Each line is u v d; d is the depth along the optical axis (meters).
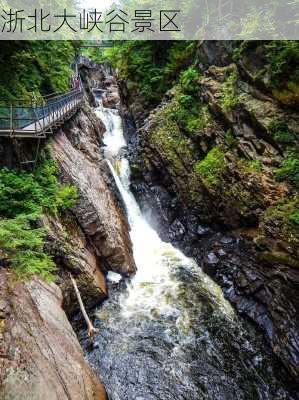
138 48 22.58
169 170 15.91
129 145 22.44
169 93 18.81
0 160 10.53
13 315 6.13
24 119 11.27
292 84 10.55
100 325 10.38
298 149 10.56
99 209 13.10
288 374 8.85
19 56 15.71
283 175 10.56
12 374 5.16
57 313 7.92
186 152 15.41
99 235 12.30
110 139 26.14
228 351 9.67
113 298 11.56
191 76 16.64
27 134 10.99
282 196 10.41
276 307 9.73
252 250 11.33
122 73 24.47
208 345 9.85
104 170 17.56
